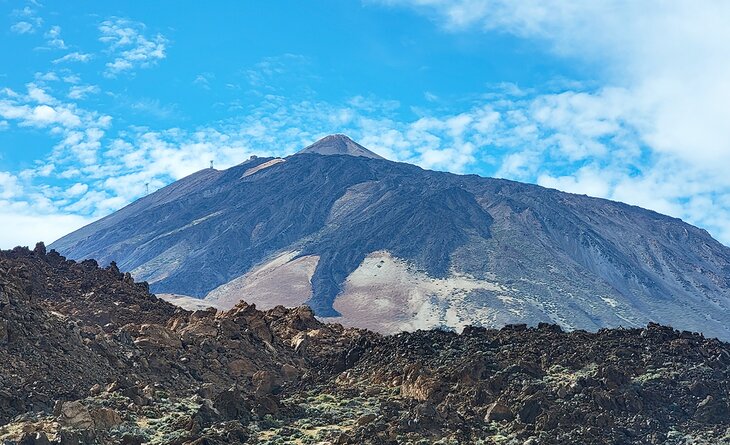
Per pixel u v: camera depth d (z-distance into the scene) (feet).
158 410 286.66
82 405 265.75
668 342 352.49
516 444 281.54
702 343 355.56
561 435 288.10
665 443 294.46
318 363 363.35
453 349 352.69
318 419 297.33
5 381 276.62
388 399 315.78
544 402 303.07
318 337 384.06
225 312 389.60
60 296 363.97
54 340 302.86
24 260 378.94
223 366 335.26
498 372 324.60
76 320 330.34
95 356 307.17
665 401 313.32
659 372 327.88
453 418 293.02
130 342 327.47
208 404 289.33
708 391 317.01
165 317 372.99
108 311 356.38
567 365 334.44
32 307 313.53
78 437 247.91
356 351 361.30
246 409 297.12
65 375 290.56
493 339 361.71
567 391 312.09
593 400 307.17
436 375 324.80
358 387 329.93
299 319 402.31
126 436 256.11
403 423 283.79
